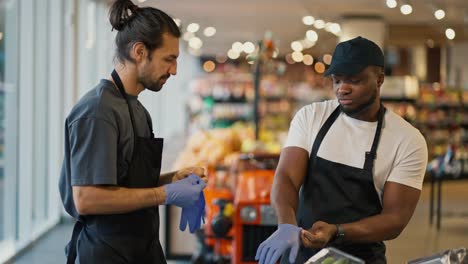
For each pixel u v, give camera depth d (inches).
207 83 690.2
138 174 113.0
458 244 328.5
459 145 682.2
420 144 115.0
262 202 190.2
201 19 643.5
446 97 684.7
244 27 730.8
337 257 91.0
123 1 112.1
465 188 569.3
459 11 549.3
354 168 114.8
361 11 560.7
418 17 594.9
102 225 113.2
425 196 516.7
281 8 549.6
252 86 680.4
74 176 107.5
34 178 337.1
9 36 288.2
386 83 617.0
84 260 113.3
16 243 297.6
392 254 303.3
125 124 111.0
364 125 115.7
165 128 952.3
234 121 661.9
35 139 338.0
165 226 255.0
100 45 479.8
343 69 109.6
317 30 730.8
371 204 115.4
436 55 971.9
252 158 243.9
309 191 118.6
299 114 122.0
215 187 244.5
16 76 294.4
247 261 192.4
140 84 113.6
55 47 359.3
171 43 111.5
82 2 411.8
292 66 1162.6
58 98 360.2
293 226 102.0
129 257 113.8
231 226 213.9
